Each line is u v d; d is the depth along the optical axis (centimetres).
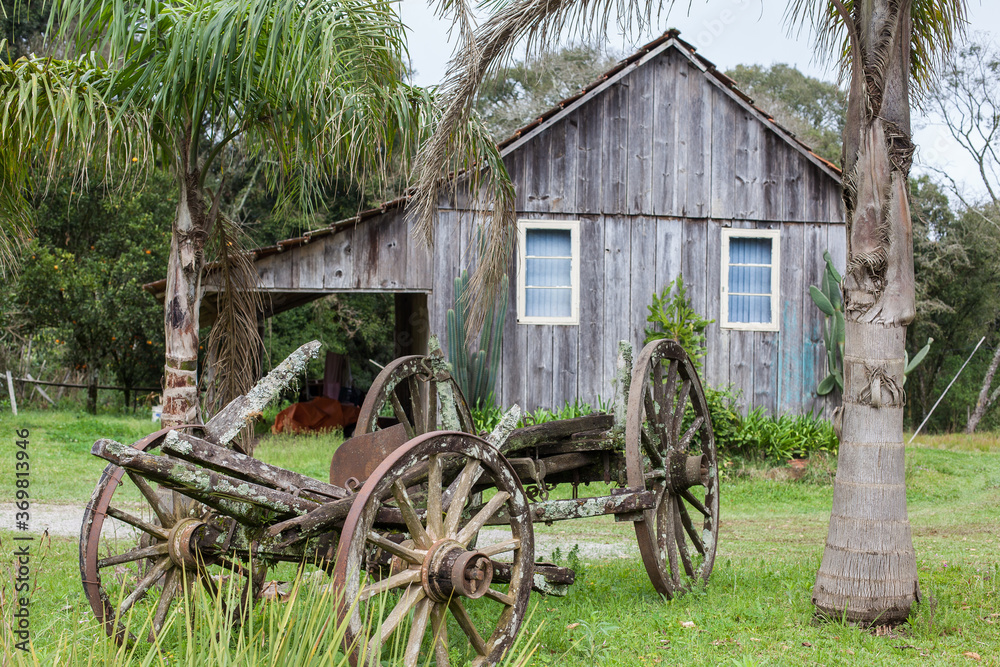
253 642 343
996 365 3269
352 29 636
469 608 573
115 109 630
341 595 352
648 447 617
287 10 612
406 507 401
